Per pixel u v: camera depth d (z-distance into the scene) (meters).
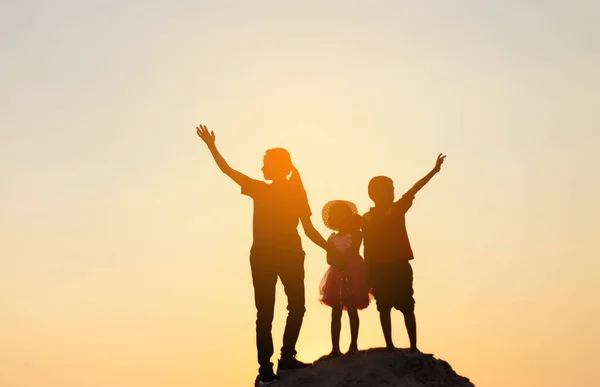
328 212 8.67
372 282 7.93
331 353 8.19
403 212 8.03
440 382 6.78
